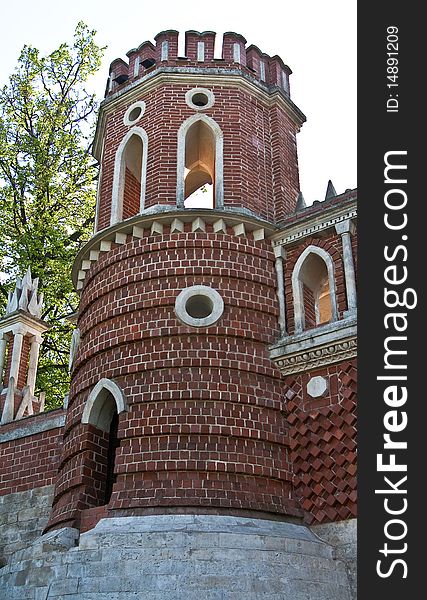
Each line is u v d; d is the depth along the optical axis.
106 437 16.97
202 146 20.91
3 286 30.30
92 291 18.47
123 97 21.19
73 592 13.66
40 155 32.03
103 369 16.97
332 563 14.41
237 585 13.30
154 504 14.77
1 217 31.11
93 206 32.44
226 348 16.61
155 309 17.05
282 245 18.42
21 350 24.67
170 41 21.22
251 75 21.28
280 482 15.75
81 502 15.88
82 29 35.03
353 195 17.80
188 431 15.52
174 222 17.88
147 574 13.39
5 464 21.55
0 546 20.17
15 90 33.09
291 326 17.50
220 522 14.40
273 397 16.53
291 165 20.97
